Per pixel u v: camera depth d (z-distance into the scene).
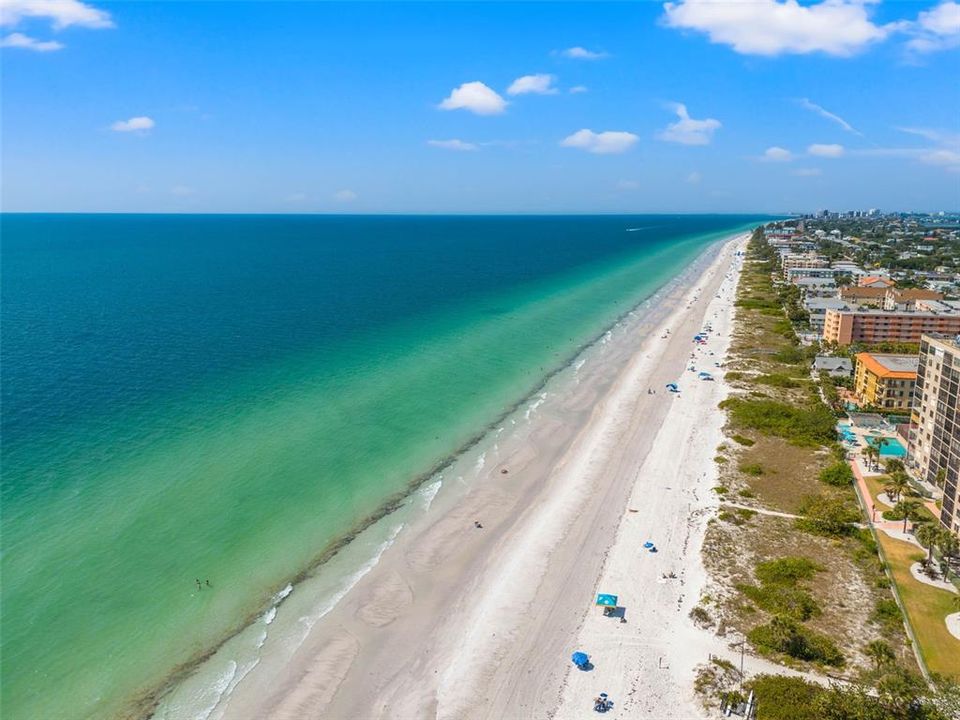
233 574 67.62
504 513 82.62
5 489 80.38
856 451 100.06
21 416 104.31
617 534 77.81
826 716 48.91
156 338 160.12
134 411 107.94
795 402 124.06
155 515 76.50
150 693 53.09
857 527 78.00
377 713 51.94
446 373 136.88
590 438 106.62
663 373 143.00
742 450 101.56
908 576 68.12
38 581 63.97
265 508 79.75
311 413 110.19
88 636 57.94
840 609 63.25
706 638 59.75
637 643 59.44
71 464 87.75
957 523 72.56
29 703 51.00
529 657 57.94
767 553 73.38
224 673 55.53
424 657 58.00
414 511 82.00
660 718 51.12
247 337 162.50
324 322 183.25
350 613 63.38
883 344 160.00
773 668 55.78
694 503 85.12
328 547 73.56
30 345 151.00
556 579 69.12
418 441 101.75
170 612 61.78
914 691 48.25
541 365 146.88
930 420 87.00
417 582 68.38
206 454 92.62
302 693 53.75
